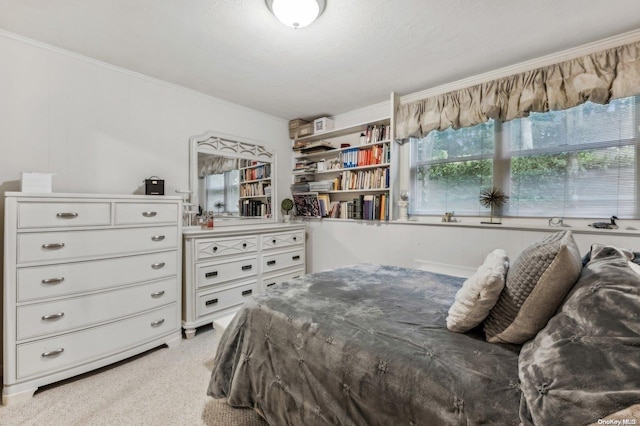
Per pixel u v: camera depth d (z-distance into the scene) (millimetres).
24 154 2043
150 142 2684
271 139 3814
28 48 2053
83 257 1885
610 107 2186
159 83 2736
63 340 1808
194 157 2979
